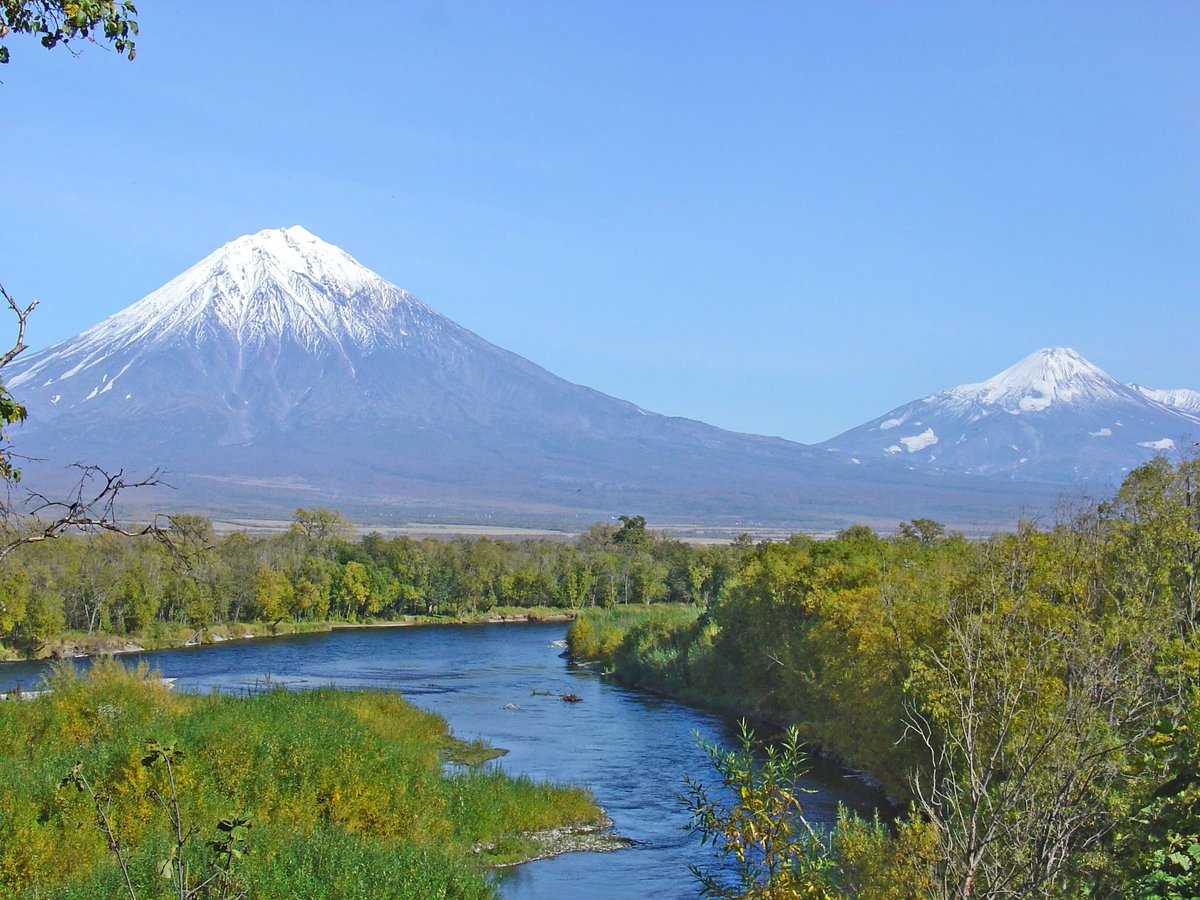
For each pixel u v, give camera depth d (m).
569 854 38.59
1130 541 34.09
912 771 40.84
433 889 29.78
